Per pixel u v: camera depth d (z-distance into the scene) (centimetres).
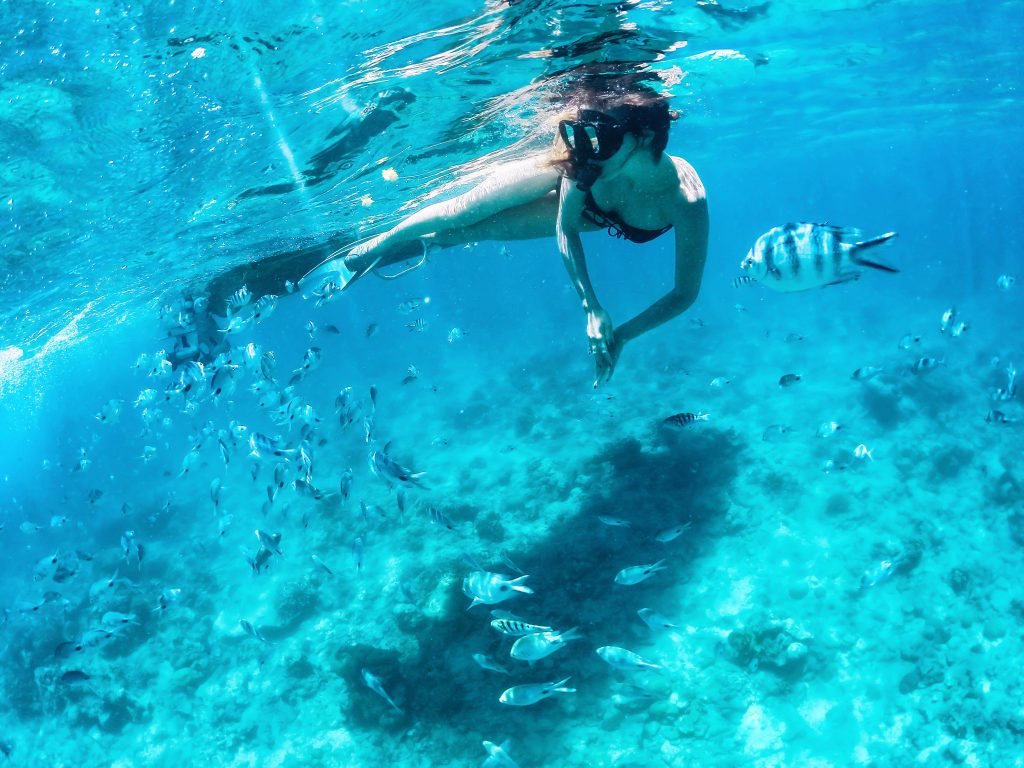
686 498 1355
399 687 984
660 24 993
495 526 1364
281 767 980
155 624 1484
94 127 844
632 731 869
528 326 4866
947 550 1154
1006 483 1338
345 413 1033
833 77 2039
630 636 1012
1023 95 2895
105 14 628
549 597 1096
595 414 2083
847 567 1107
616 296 5441
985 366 2284
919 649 938
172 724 1174
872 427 1697
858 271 302
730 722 868
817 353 2605
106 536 2334
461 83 992
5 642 1697
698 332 3309
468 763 866
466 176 1605
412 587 1202
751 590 1089
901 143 4466
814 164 5416
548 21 837
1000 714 816
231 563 1677
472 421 2392
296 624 1291
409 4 727
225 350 1213
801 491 1327
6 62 671
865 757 812
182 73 767
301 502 1884
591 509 1336
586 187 417
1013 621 971
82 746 1215
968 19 1577
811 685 906
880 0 1326
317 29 735
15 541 2861
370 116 1047
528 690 606
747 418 1875
